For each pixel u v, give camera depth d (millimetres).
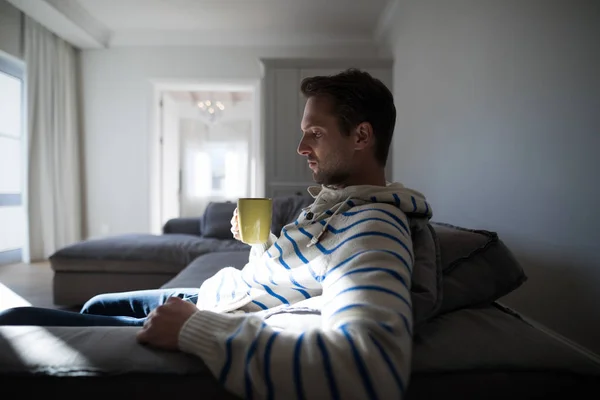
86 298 2225
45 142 3920
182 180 7195
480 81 1969
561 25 1364
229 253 2156
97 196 4469
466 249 807
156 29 4324
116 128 4445
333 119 706
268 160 3826
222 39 4402
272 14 3941
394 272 486
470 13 2078
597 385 523
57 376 479
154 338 521
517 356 547
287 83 3824
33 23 3756
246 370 428
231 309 748
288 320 595
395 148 3688
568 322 1332
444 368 524
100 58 4430
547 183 1440
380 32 4191
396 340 420
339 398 395
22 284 2889
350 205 677
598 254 1200
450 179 2359
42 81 3879
